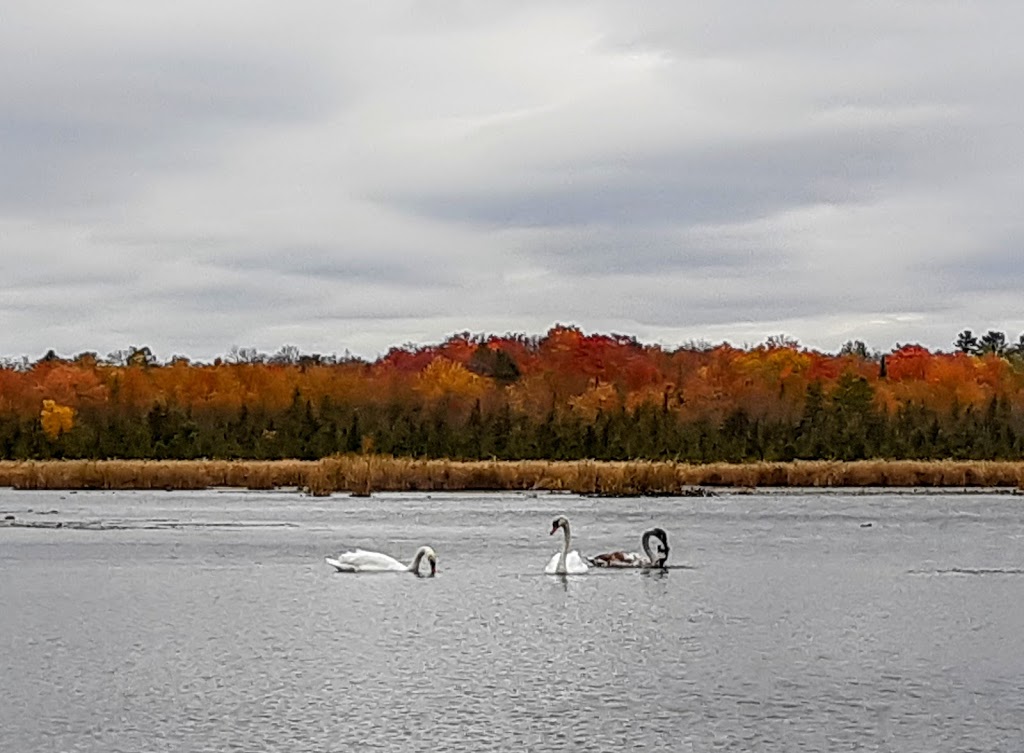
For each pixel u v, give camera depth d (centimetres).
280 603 4894
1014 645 4112
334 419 13738
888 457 13250
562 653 3938
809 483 11219
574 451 12725
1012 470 11312
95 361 17425
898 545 6938
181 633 4278
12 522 8006
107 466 10762
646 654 3931
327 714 3203
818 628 4397
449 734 3023
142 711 3238
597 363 18900
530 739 2986
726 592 5216
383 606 4809
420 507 9088
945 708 3294
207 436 13275
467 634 4244
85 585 5397
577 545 6825
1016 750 2923
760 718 3186
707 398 17625
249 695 3394
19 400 16262
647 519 8300
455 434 13138
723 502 9619
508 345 19450
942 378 18675
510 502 9525
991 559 6353
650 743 2962
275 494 10444
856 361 19412
